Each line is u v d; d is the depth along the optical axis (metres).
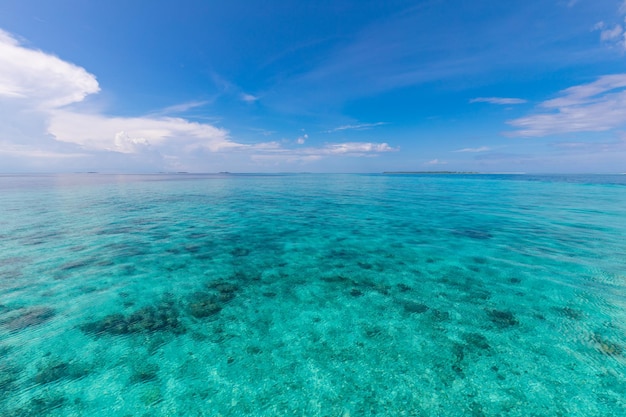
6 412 2.76
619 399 2.86
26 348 3.66
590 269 6.23
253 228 10.76
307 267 6.70
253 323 4.32
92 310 4.64
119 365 3.39
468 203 18.00
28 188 27.83
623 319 4.27
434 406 2.82
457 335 3.96
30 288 5.41
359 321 4.37
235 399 2.93
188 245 8.38
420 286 5.61
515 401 2.87
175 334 4.02
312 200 20.19
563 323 4.20
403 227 10.92
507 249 7.84
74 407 2.83
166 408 2.83
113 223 11.32
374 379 3.18
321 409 2.80
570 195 21.80
